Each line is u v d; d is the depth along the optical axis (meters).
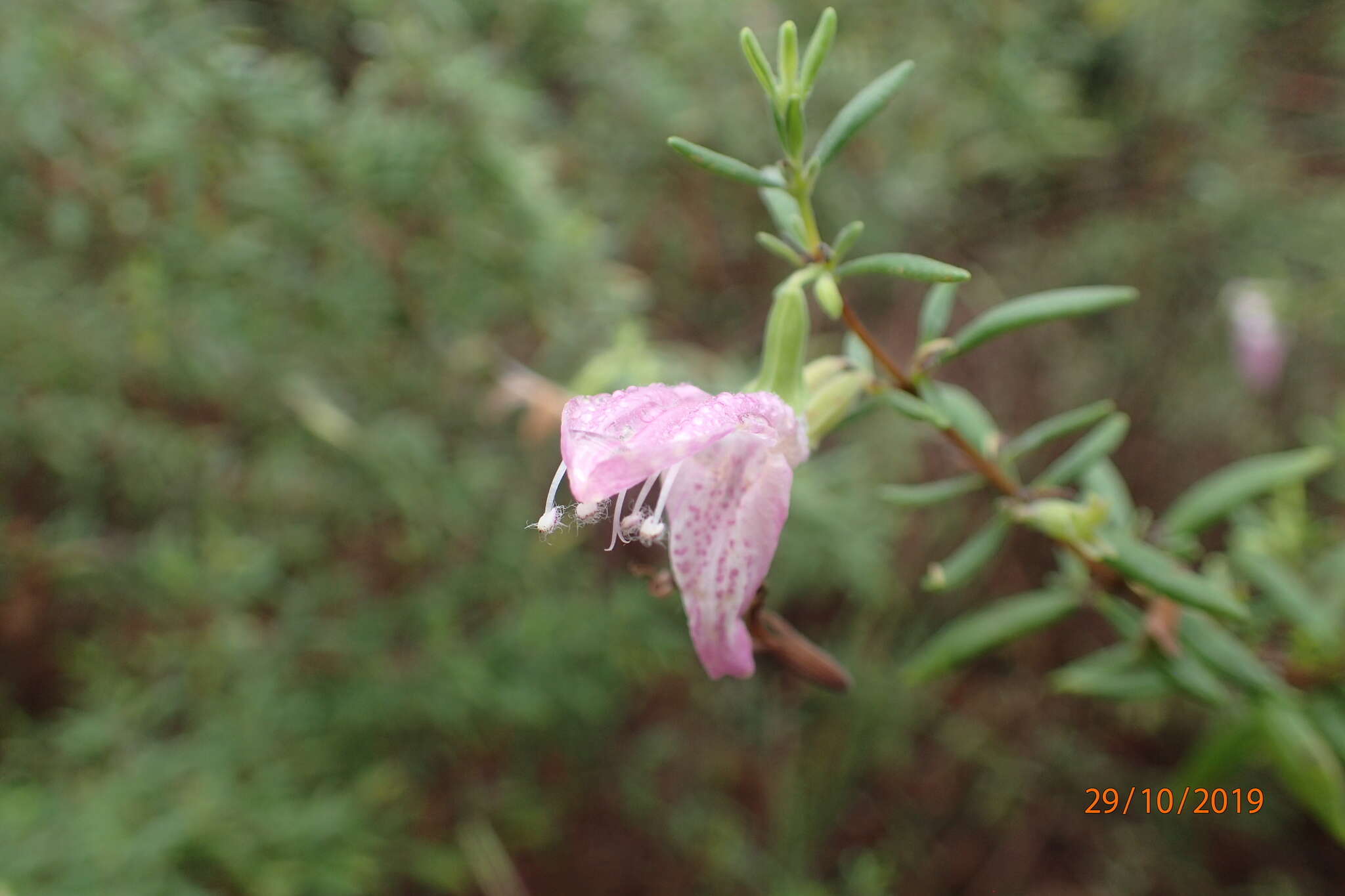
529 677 0.16
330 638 0.17
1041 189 0.22
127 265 0.15
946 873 0.20
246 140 0.14
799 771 0.19
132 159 0.14
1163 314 0.22
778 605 0.18
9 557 0.16
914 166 0.20
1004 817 0.20
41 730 0.17
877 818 0.20
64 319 0.15
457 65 0.15
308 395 0.16
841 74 0.19
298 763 0.16
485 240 0.15
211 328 0.15
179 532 0.17
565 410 0.08
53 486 0.18
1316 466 0.11
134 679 0.16
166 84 0.14
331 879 0.14
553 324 0.16
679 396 0.08
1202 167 0.22
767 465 0.08
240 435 0.17
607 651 0.17
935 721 0.21
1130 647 0.12
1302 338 0.22
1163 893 0.19
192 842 0.14
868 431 0.19
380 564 0.18
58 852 0.13
